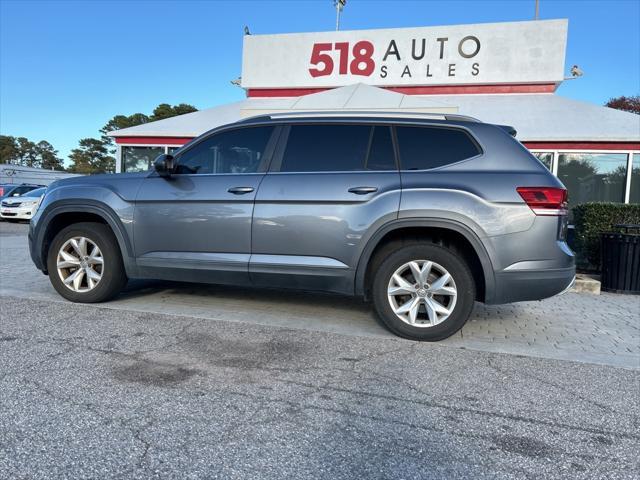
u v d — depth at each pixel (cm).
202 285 638
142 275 491
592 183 1105
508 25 1447
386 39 1524
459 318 411
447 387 327
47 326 435
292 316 498
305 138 455
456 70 1487
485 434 264
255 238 446
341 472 224
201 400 294
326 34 1570
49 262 522
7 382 312
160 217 474
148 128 1377
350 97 1090
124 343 395
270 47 1619
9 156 9388
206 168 480
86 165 7756
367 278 443
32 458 228
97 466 223
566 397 316
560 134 1094
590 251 794
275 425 266
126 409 279
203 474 220
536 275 393
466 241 420
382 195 416
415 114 445
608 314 564
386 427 268
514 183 397
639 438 264
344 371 349
